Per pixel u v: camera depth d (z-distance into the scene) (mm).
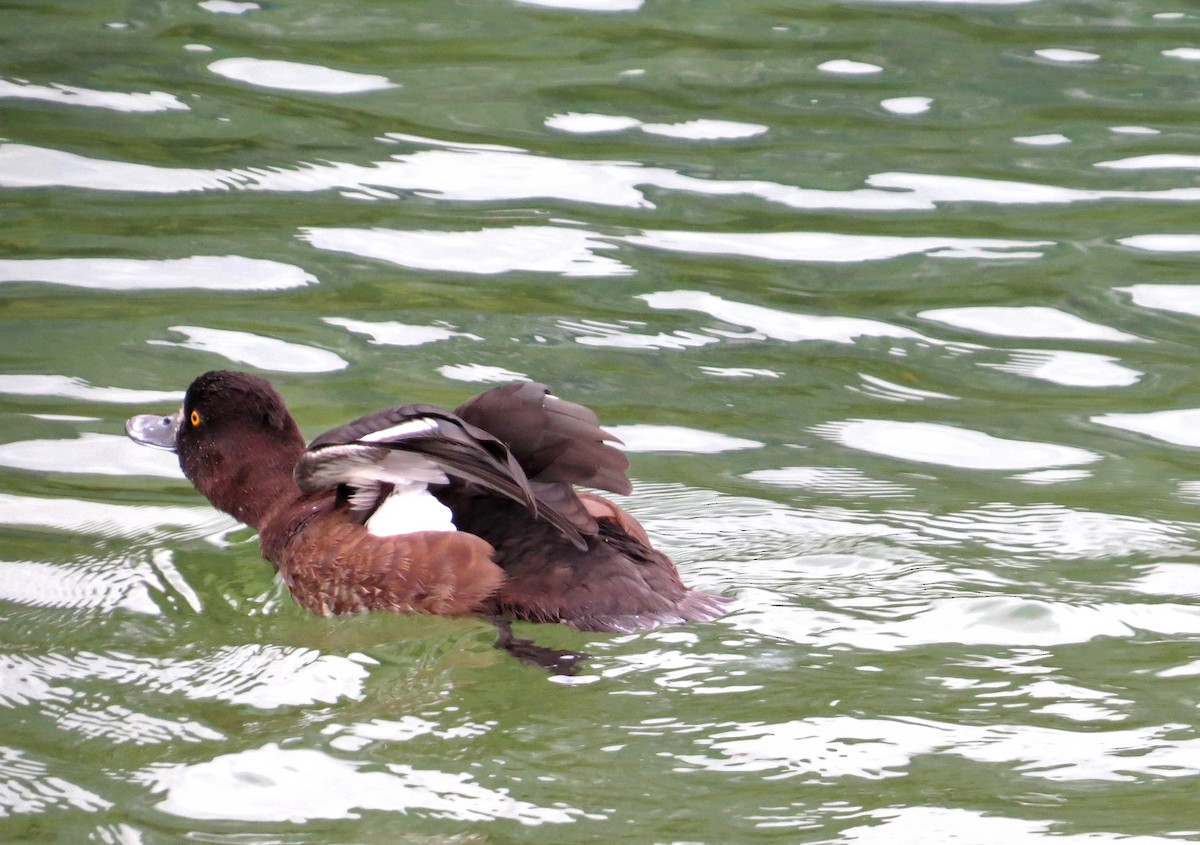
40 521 10328
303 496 9930
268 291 13281
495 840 6984
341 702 8188
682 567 9445
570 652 8406
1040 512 10211
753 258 13906
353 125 16312
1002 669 8289
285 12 19594
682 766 7500
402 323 12773
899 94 17297
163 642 8867
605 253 13945
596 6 19969
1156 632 8695
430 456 8469
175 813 7258
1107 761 7516
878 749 7617
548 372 12055
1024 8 20016
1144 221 14570
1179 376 12156
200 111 16516
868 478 10703
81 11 19422
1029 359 12438
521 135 16188
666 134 16281
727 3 20156
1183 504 10344
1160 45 18688
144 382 11852
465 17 19531
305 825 7148
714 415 11562
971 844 6930
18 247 13812
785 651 8445
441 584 8805
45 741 7852
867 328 12836
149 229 14211
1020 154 15914
